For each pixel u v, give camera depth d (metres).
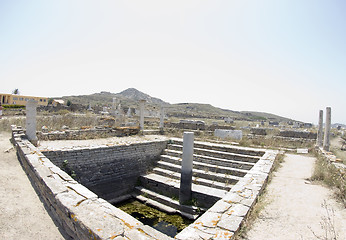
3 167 7.41
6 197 5.20
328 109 12.39
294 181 7.64
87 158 10.00
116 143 11.59
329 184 7.02
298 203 5.69
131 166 11.72
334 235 4.11
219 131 17.59
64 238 3.88
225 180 9.95
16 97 42.88
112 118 22.06
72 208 3.87
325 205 5.49
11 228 4.03
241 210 4.70
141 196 10.87
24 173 7.07
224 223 4.11
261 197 5.98
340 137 23.23
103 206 4.12
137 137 15.05
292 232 4.27
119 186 11.14
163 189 10.66
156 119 26.52
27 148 8.21
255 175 7.44
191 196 9.41
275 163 9.84
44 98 46.41
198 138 16.08
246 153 11.76
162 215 9.18
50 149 9.14
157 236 3.40
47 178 5.36
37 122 15.84
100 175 10.45
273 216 4.96
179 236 3.62
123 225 3.52
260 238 4.05
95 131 14.12
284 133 18.28
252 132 19.83
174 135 16.97
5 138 12.11
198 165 11.37
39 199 5.32
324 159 10.12
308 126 35.62
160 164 12.52
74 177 9.44
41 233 3.99
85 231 3.33
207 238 3.59
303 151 13.99
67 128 15.93
